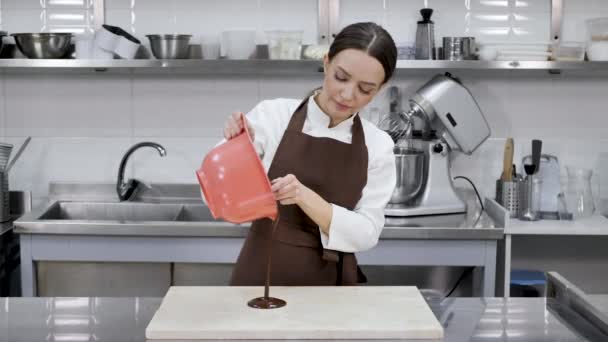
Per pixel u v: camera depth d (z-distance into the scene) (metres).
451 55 2.88
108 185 3.11
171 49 2.81
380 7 3.06
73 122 3.11
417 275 2.85
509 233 2.62
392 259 2.60
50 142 3.12
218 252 2.62
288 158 1.76
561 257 3.25
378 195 1.78
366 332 1.28
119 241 2.62
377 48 1.49
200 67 2.77
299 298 1.46
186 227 2.58
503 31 3.07
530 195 2.84
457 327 1.36
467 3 3.06
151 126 3.12
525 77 3.09
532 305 1.48
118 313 1.40
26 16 3.05
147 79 3.09
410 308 1.40
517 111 3.11
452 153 3.12
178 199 3.12
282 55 2.81
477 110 2.80
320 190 1.76
